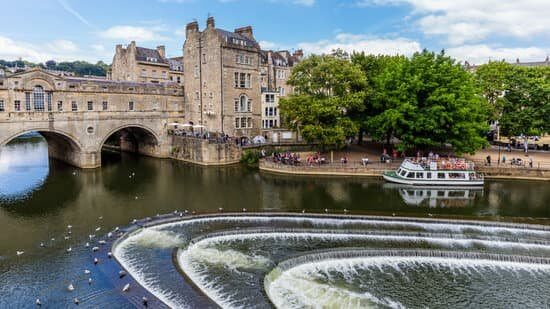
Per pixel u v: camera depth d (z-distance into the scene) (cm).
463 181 4700
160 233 3031
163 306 1912
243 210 3616
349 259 2608
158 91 7381
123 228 3091
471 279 2414
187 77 7812
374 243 2845
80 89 6025
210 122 7375
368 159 6019
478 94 6625
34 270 2409
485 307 2155
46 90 5572
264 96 7938
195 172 5669
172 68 9788
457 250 2719
